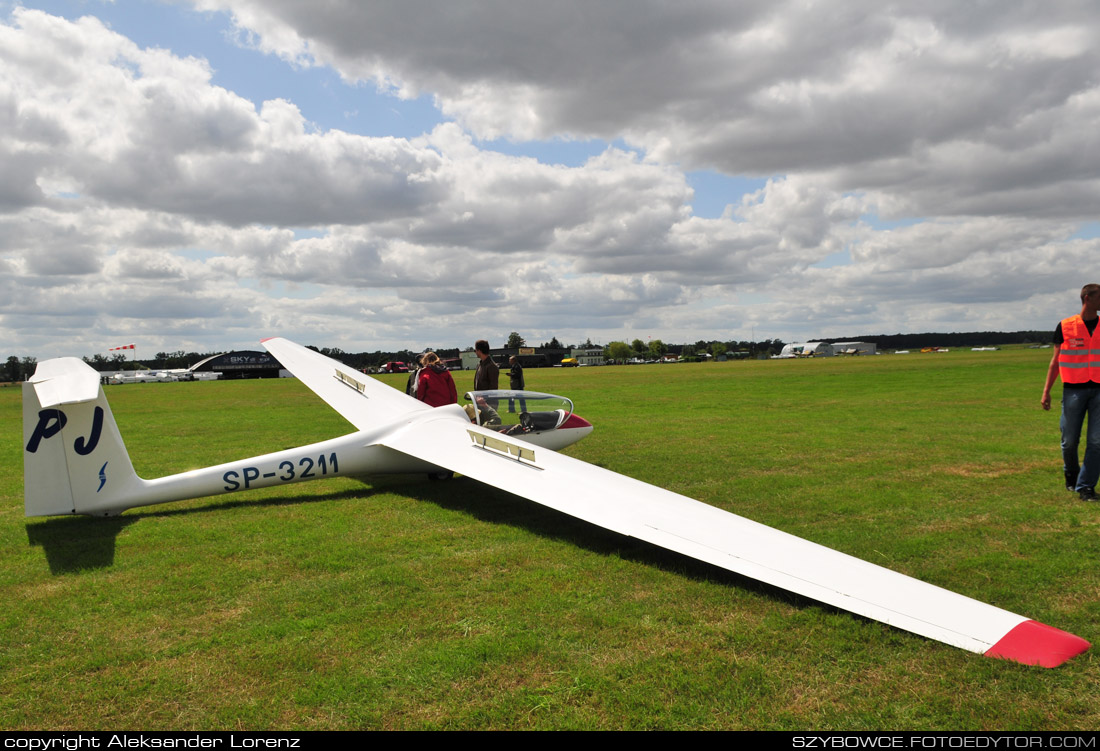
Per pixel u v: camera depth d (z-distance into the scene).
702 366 64.50
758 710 2.68
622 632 3.40
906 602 3.42
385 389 9.68
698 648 3.21
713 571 4.35
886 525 5.36
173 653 3.21
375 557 4.70
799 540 4.23
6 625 3.56
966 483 6.93
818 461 8.47
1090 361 6.02
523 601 3.84
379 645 3.27
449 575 4.31
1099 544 4.75
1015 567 4.28
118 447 5.77
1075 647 3.01
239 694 2.84
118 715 2.69
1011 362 45.41
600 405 18.28
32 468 5.43
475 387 9.68
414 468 7.38
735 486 7.01
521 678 2.94
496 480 5.65
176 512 6.09
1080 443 9.48
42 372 5.31
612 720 2.62
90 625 3.56
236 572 4.39
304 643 3.31
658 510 4.79
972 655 3.09
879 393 20.59
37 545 5.03
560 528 5.50
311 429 13.63
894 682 2.89
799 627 3.44
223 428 13.91
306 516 5.93
